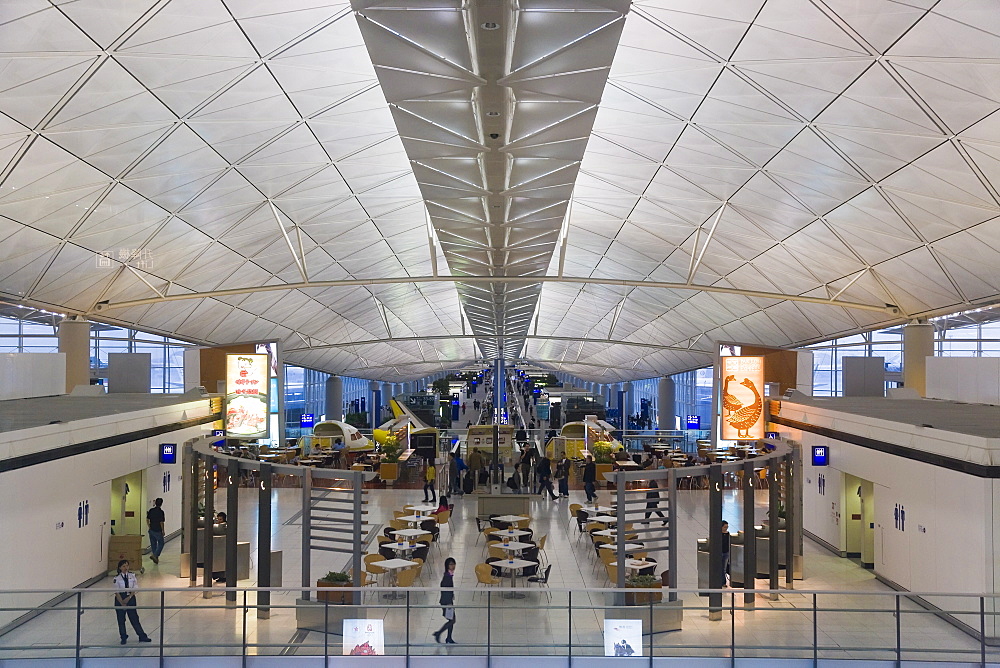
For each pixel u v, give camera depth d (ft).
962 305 116.98
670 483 60.23
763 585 70.38
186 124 84.33
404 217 136.67
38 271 105.91
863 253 115.34
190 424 99.66
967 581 58.08
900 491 69.67
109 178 90.68
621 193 121.08
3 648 47.98
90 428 70.74
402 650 49.16
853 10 62.59
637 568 63.67
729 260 141.79
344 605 49.75
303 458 140.67
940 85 69.56
